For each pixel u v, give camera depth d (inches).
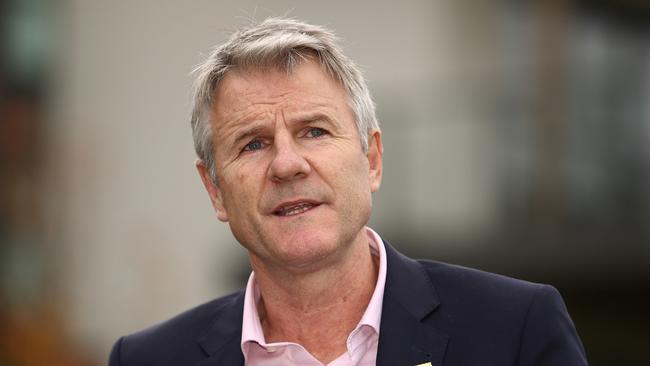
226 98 204.7
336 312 207.6
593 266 573.0
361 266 207.9
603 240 573.6
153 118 900.6
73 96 941.2
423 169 737.6
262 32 206.2
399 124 752.3
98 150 915.4
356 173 201.0
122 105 917.2
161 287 868.0
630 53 669.9
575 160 671.8
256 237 200.5
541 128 687.1
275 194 196.4
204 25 869.2
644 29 719.7
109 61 927.0
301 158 195.5
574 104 678.5
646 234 561.3
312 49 202.7
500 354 193.0
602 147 660.1
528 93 701.9
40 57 956.6
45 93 952.3
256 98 200.5
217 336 219.1
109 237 901.8
